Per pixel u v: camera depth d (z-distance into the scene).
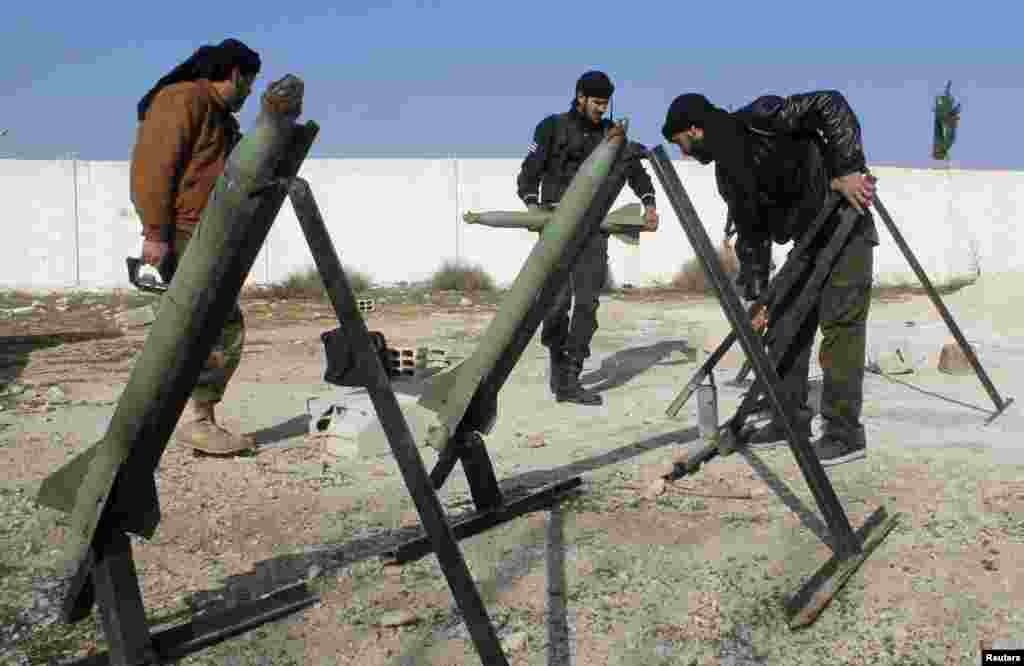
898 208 20.20
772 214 4.30
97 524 2.38
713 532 3.38
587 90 5.68
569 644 2.59
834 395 4.23
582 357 5.80
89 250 18.11
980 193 20.52
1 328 11.12
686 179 19.00
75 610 2.64
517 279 2.88
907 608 2.75
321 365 7.69
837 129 3.80
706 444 4.25
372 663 2.52
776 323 4.22
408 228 18.97
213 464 4.40
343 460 4.49
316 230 1.97
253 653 2.59
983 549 3.14
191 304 2.22
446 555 2.04
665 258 18.91
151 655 2.49
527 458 4.48
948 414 5.30
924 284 5.11
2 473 4.32
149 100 4.22
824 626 2.67
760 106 4.01
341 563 3.19
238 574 3.12
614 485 3.98
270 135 2.06
